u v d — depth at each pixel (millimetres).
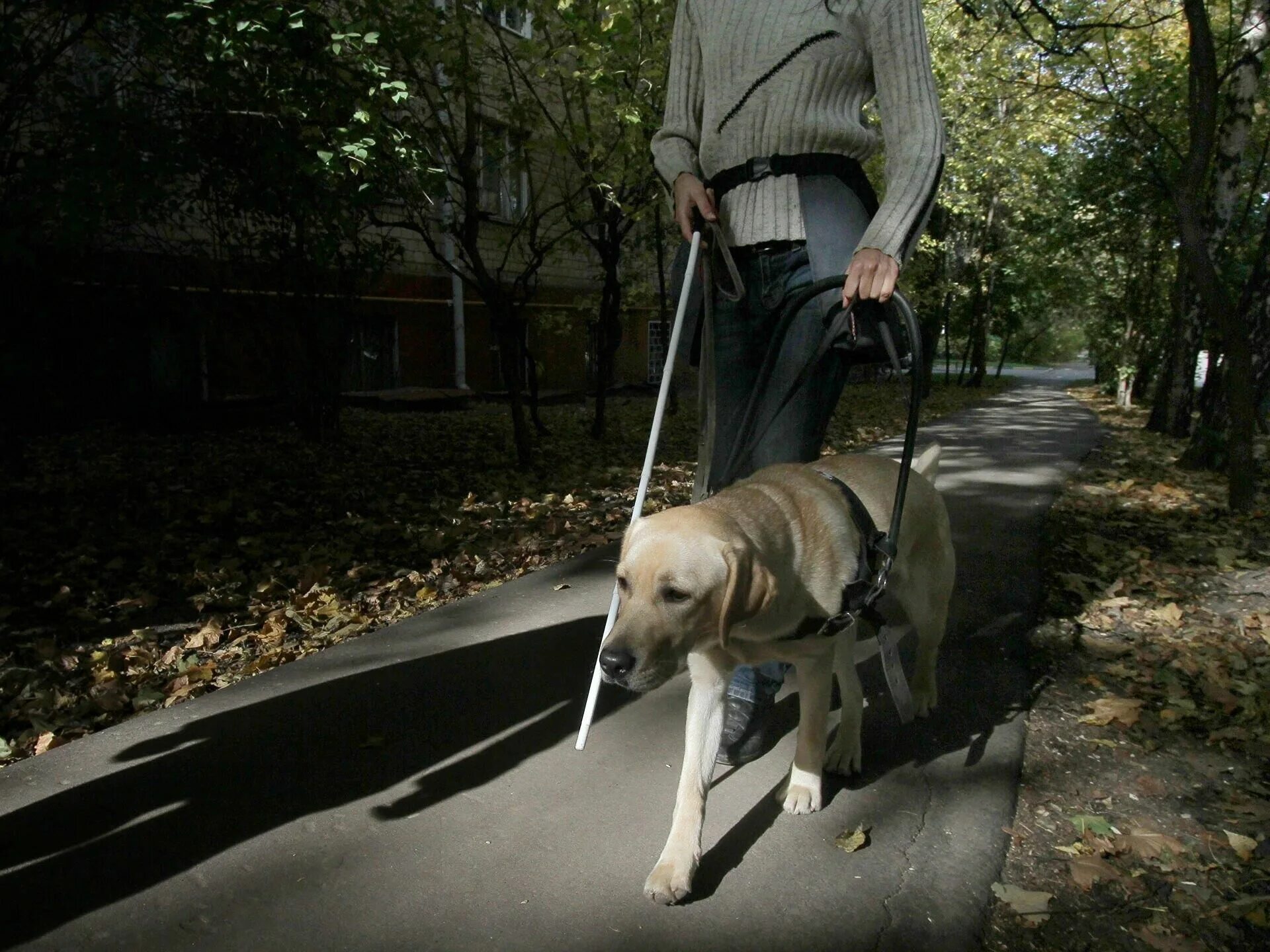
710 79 2803
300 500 6891
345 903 2188
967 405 18891
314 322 9289
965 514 6730
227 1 4828
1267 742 3090
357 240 8797
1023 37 10977
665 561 1975
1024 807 2682
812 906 2188
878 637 2504
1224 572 5273
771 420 2697
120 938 2053
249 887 2244
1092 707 3377
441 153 7977
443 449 9625
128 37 6227
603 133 8484
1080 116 14203
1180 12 7656
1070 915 2180
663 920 2135
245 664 3811
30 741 3078
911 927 2119
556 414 13883
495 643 3926
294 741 3002
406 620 4219
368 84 5840
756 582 2051
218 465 8102
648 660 1933
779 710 3287
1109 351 19969
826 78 2617
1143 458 10039
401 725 3135
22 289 6852
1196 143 6844
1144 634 4199
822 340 2590
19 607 4371
